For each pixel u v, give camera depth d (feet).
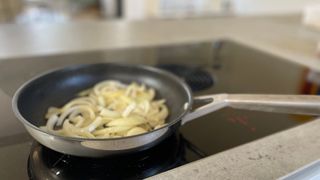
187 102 1.47
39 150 1.27
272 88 2.16
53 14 5.70
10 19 5.34
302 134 1.45
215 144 1.40
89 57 2.49
